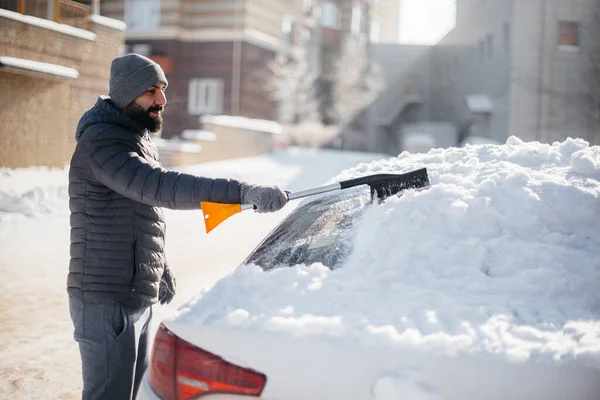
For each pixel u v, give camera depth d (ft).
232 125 67.10
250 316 6.91
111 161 8.69
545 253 7.52
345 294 7.15
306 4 114.32
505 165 9.20
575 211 8.08
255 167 61.98
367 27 138.00
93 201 8.93
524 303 6.91
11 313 18.33
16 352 15.35
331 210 9.07
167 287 10.52
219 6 87.81
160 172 8.64
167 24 86.79
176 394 6.97
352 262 7.77
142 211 9.12
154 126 9.52
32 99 38.99
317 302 7.09
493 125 85.05
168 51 87.15
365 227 8.23
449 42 108.58
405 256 7.63
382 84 120.67
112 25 47.57
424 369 6.09
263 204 8.41
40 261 24.38
